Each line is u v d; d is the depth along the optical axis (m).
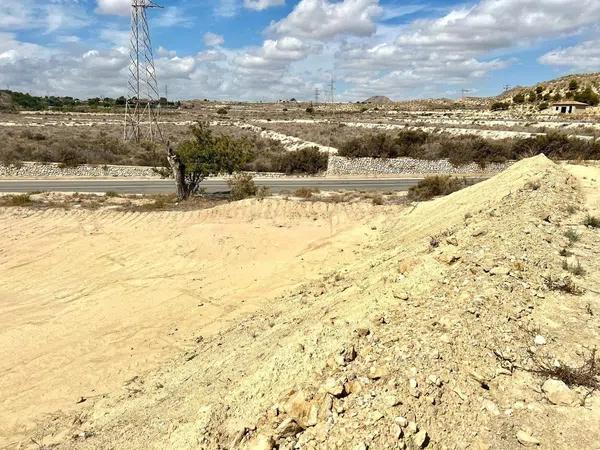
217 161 24.03
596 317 6.18
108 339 11.30
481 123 64.19
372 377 5.26
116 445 6.45
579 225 9.59
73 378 9.72
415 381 5.05
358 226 18.84
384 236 16.52
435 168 35.47
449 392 5.03
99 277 15.11
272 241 17.62
